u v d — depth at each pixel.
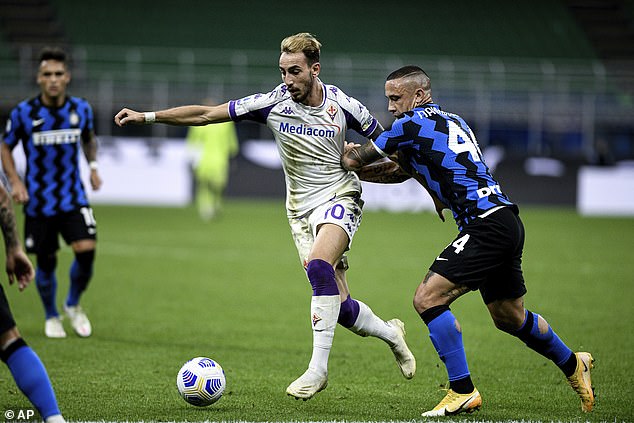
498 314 19.47
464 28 124.75
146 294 37.97
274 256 52.19
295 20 124.44
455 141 19.00
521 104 98.06
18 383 15.39
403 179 21.36
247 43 119.06
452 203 19.02
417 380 22.97
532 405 20.11
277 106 20.25
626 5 127.62
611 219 82.25
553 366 24.88
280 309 34.84
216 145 74.56
